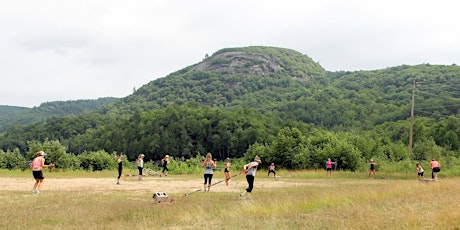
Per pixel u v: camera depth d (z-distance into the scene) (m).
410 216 11.53
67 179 30.56
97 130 131.25
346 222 11.21
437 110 91.44
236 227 10.91
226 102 199.00
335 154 47.22
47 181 27.72
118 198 17.61
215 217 12.63
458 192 18.28
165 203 15.78
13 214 12.80
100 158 54.91
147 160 110.25
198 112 122.50
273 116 135.25
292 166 51.84
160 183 27.45
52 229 10.77
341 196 16.33
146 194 19.38
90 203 15.65
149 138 110.06
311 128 111.56
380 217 11.73
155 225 11.40
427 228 10.35
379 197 16.47
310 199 15.73
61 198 17.11
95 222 11.93
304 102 150.38
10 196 17.72
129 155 111.25
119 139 115.19
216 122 115.38
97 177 33.94
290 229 10.60
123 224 11.59
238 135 109.69
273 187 24.53
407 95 129.88
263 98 196.50
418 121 76.38
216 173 44.72
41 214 12.91
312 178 36.75
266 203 14.90
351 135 56.78
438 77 137.25
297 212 13.10
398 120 97.00
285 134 55.16
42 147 50.03
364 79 180.38
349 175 39.66
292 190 21.70
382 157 50.72
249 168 17.56
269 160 53.88
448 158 45.88
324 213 12.91
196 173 47.72
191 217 12.39
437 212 12.20
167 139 109.19
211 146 113.62
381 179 35.88
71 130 138.75
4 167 50.44
